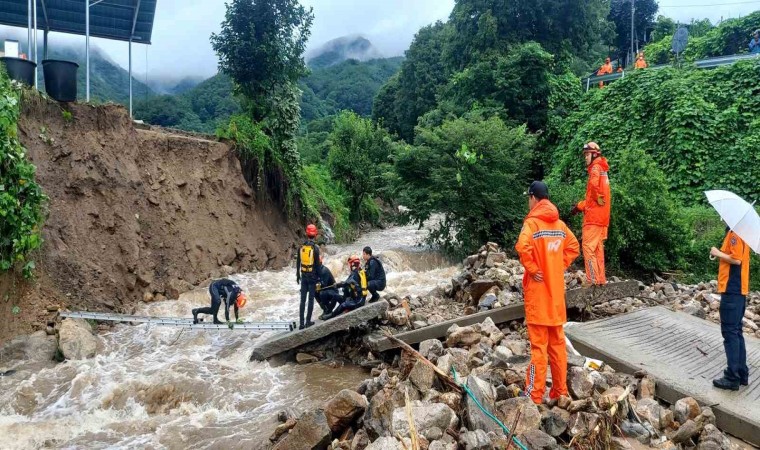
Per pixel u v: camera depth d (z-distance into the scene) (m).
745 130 16.44
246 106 17.77
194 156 14.48
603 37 41.97
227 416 6.45
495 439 4.15
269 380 7.63
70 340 8.12
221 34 17.20
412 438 4.03
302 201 19.11
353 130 27.55
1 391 6.91
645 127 18.42
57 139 10.63
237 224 15.17
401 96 49.22
